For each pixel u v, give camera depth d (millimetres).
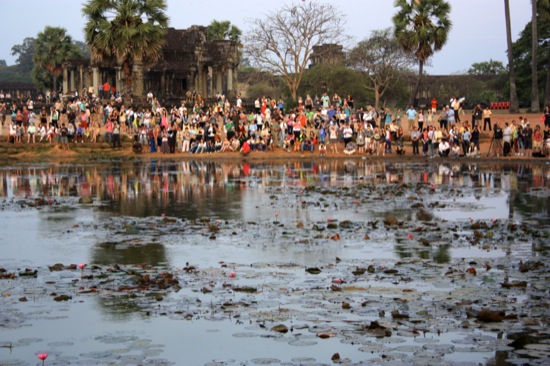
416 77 99375
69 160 46844
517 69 80875
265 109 53812
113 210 22234
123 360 8938
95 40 57875
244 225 19016
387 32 90312
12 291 12148
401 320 10328
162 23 59125
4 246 16250
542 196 25094
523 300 11273
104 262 14453
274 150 50469
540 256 14617
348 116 52562
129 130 54781
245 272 13398
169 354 9141
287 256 14875
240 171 37656
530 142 44906
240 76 114750
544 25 78062
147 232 18000
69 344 9531
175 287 12320
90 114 56938
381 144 49531
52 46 95188
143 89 74812
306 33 76875
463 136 45906
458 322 10203
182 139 51125
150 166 41750
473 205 22797
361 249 15562
